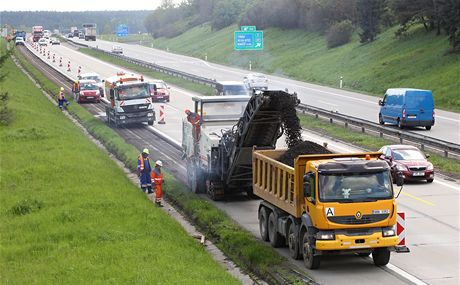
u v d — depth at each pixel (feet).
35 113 165.48
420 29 270.87
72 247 63.98
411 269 59.67
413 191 92.43
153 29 623.77
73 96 225.97
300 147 67.72
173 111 192.24
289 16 378.94
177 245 65.87
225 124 95.04
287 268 59.88
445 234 70.79
